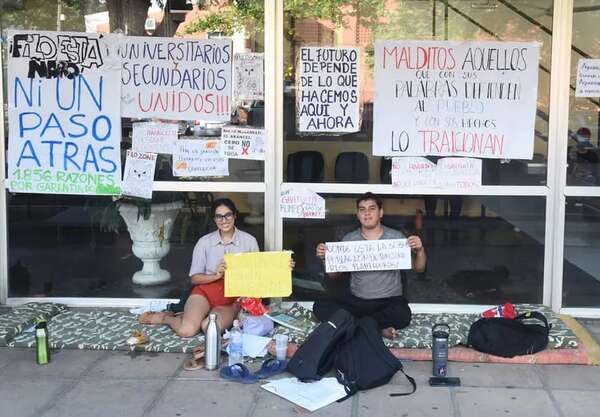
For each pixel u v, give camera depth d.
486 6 4.99
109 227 5.41
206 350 4.22
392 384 4.00
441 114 5.07
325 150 5.15
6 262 5.43
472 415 3.62
